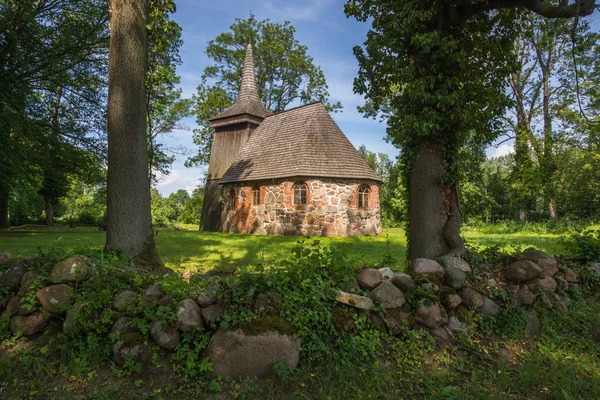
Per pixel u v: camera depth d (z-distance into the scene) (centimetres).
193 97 3372
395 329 391
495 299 473
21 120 1338
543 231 2105
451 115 541
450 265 479
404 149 599
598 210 2566
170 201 3812
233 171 2188
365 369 338
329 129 1994
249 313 340
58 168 1858
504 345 417
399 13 558
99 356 339
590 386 341
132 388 308
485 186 3127
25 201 1648
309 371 330
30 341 359
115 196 595
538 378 352
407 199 632
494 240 1496
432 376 343
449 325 421
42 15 1528
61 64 1510
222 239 1502
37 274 381
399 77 564
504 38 637
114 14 605
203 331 341
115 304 352
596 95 2164
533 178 2431
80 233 1848
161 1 732
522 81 2578
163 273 537
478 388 327
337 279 403
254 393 307
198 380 317
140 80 619
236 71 3441
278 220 1888
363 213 1877
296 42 3475
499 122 663
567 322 471
